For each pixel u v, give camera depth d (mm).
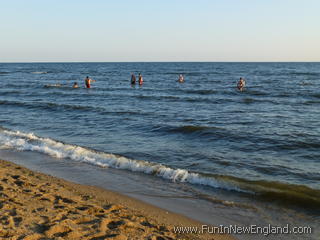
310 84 36562
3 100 22953
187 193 6820
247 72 71188
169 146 10781
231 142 11195
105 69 102312
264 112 17938
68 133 12953
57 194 6020
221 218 5680
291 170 8258
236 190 6945
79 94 28141
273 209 6047
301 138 11477
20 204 5230
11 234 4090
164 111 18453
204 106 20656
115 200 6324
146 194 6762
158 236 4652
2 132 12859
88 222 4762
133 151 10180
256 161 9039
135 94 28094
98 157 9344
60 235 4215
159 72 75812
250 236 5066
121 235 4395
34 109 19484
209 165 8727
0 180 6648
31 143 11180
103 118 16172
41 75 64312
